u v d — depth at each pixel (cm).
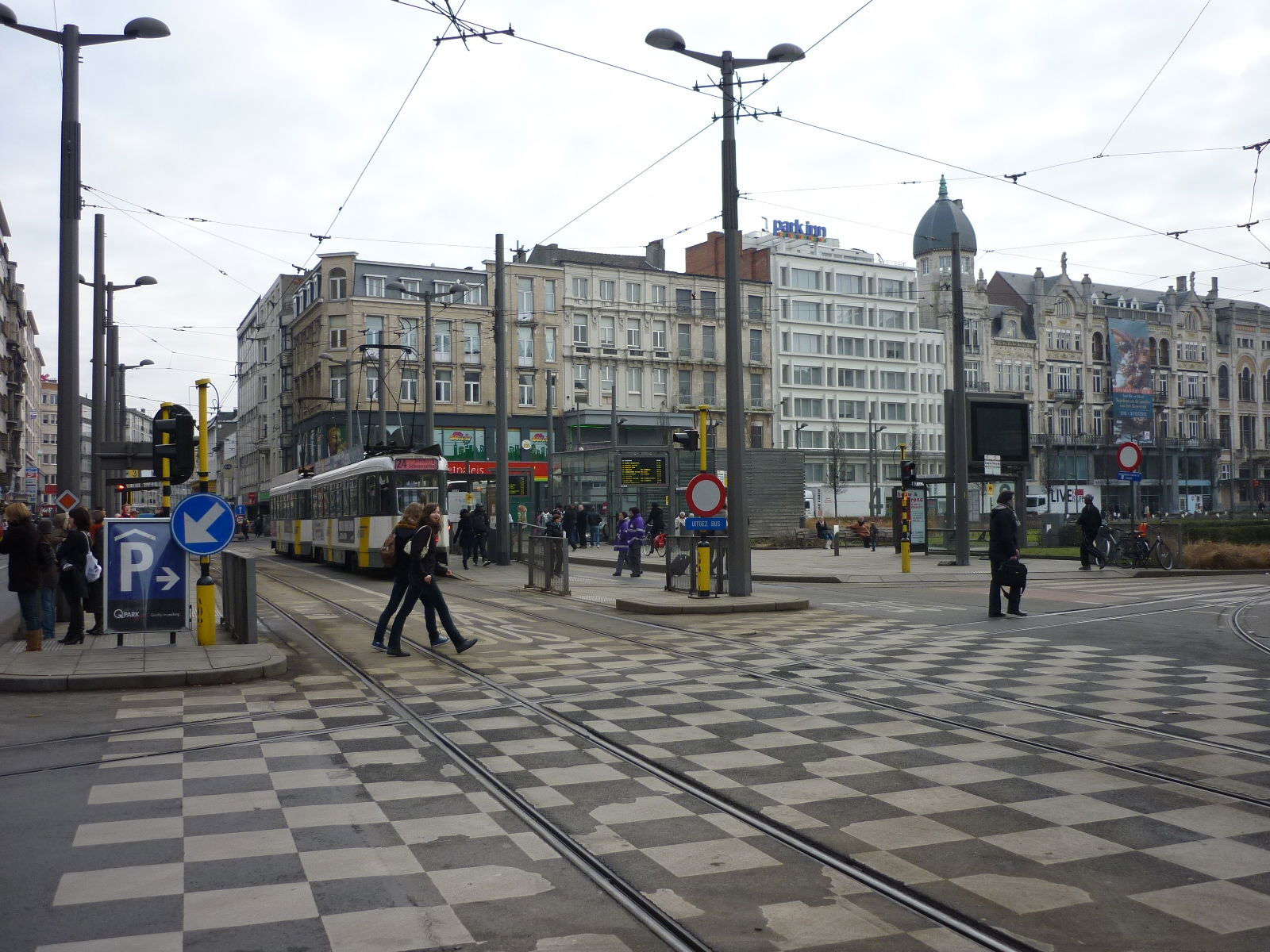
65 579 1385
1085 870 505
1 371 7650
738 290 1877
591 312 7512
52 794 655
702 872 509
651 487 4334
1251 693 975
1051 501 9050
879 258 9481
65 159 1698
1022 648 1283
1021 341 9688
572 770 706
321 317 6856
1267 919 445
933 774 686
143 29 1706
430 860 529
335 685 1056
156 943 426
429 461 2880
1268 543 3350
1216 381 10581
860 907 463
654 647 1328
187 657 1164
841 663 1167
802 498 4784
